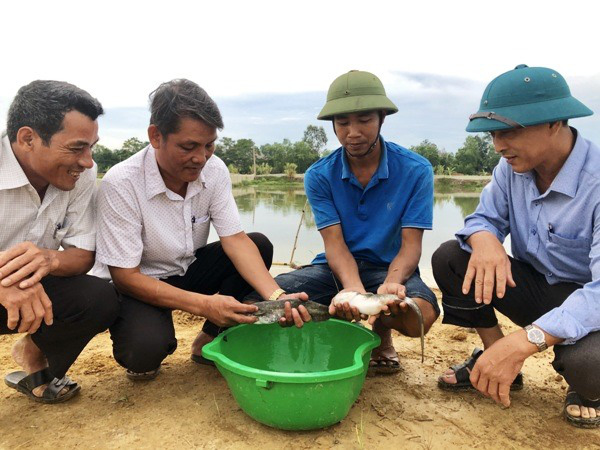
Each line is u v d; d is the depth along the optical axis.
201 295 3.11
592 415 2.90
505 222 3.33
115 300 3.06
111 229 3.14
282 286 3.72
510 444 2.75
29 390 3.16
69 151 2.62
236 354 3.26
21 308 2.61
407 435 2.81
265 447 2.68
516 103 2.71
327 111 3.34
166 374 3.56
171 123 2.85
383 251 3.71
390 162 3.63
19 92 2.66
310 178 3.77
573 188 2.87
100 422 2.91
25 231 2.95
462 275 3.23
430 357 3.93
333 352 3.46
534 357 3.91
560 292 3.13
